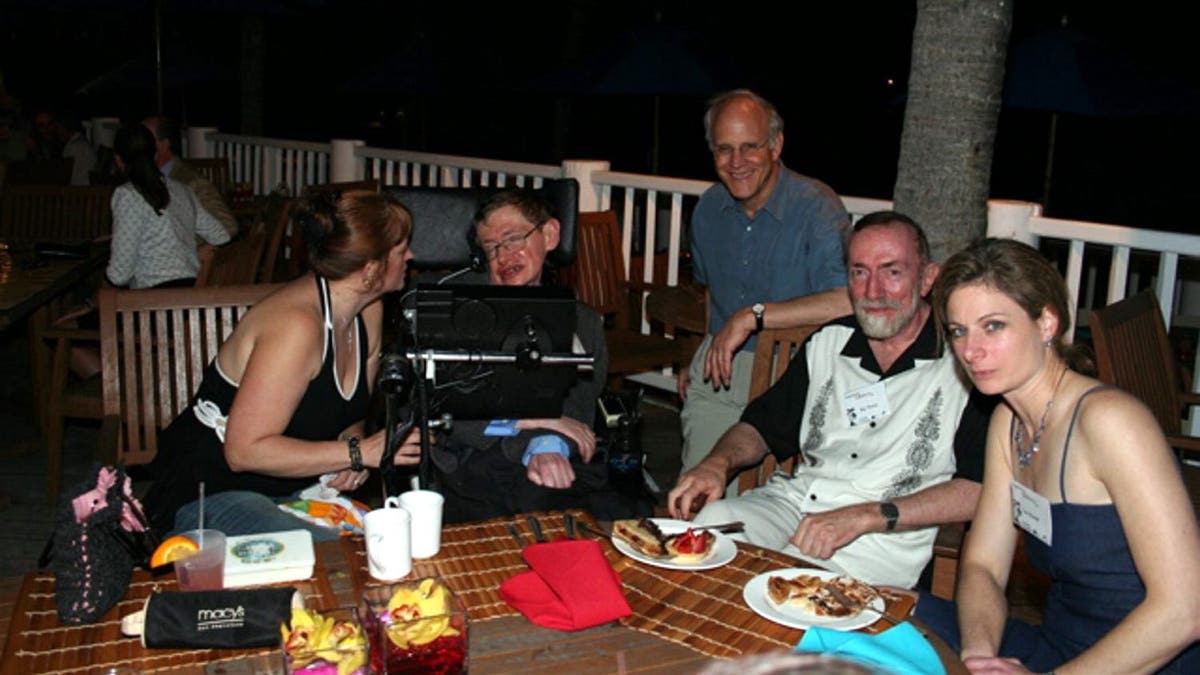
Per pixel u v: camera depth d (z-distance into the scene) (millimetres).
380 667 1767
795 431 3150
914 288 2861
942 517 2771
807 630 1836
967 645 2279
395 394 2396
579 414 3377
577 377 2947
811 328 3361
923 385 2893
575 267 5297
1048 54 7324
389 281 2799
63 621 1895
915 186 3861
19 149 9969
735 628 1939
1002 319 2199
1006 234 4332
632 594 2062
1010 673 2125
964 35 3707
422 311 2479
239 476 2795
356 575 2107
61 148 10141
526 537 2299
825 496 3004
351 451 2684
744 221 3777
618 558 2215
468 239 3471
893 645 1827
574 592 1958
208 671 1763
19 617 1923
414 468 3258
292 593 1879
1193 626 2064
